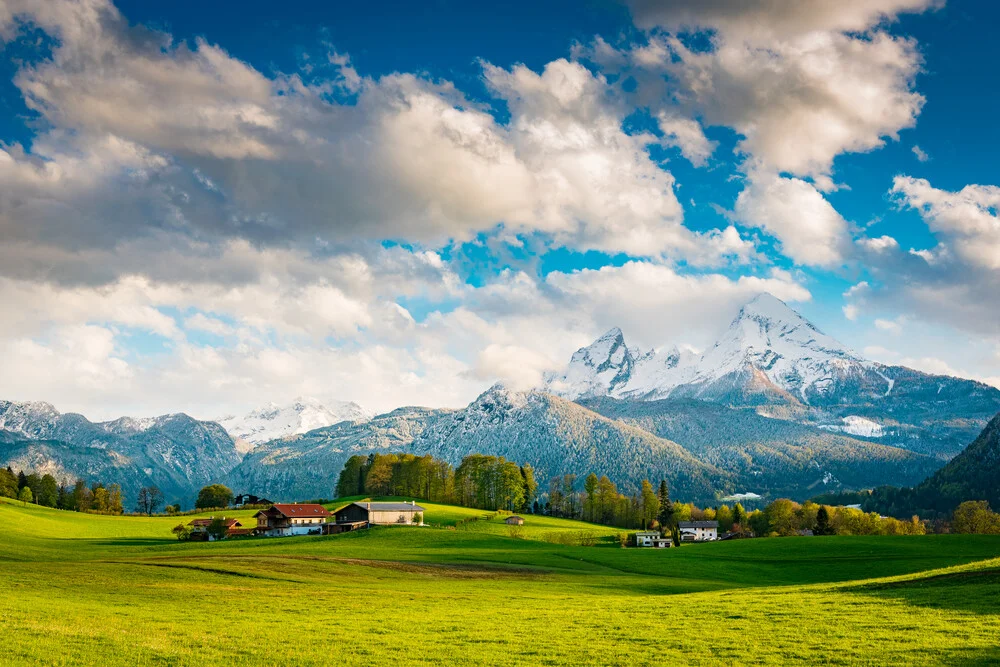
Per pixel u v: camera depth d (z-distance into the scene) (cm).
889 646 4666
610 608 6606
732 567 12731
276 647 4831
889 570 12262
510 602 7175
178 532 17162
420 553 13438
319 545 14662
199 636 5047
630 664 4531
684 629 5466
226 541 16338
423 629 5544
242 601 6644
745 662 4528
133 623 5375
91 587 6956
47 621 5188
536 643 5069
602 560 13400
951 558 13600
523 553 13925
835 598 6378
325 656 4647
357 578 9038
